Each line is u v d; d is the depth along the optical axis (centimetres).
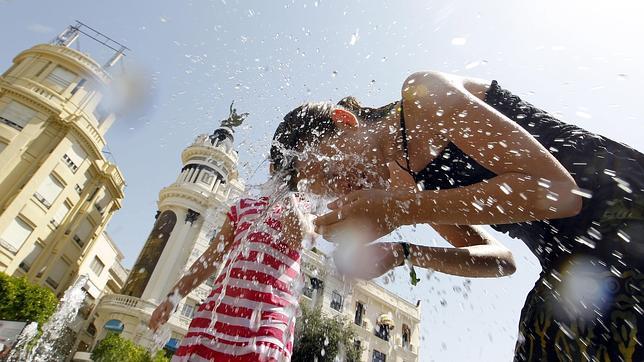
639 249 83
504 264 140
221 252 193
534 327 101
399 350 1855
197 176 2278
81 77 2288
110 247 2878
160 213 2231
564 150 104
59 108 2162
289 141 157
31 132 2086
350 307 1714
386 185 145
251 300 150
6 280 1469
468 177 120
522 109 118
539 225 107
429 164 127
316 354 773
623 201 89
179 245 2083
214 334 144
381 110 150
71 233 2330
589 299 88
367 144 141
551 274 101
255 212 185
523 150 92
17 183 1998
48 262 2186
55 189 2183
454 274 136
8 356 1113
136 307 1889
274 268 159
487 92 126
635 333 78
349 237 105
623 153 94
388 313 1894
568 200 87
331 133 149
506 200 91
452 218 97
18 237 1983
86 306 2478
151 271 2025
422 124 123
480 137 101
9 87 2061
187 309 1680
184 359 142
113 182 2616
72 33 2370
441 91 115
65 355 1923
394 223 101
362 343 1717
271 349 140
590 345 84
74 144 2269
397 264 129
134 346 1623
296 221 165
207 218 2194
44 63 2223
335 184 150
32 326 1385
